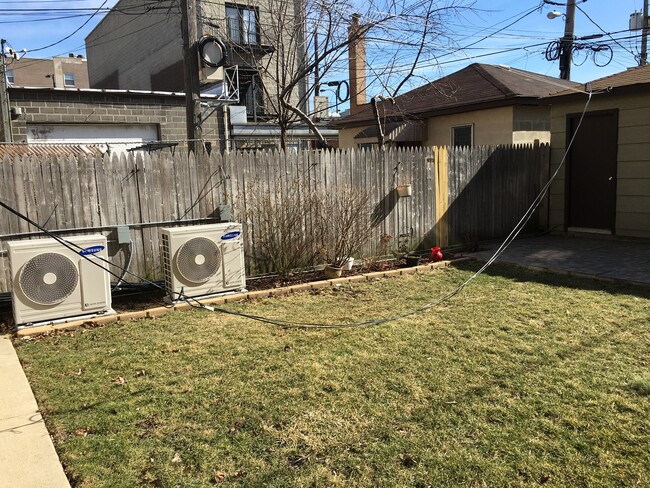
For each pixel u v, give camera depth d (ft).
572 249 30.91
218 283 21.80
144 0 55.77
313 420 11.20
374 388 12.71
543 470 9.27
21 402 12.25
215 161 23.32
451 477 9.16
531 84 45.29
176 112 41.93
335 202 26.73
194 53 26.07
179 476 9.31
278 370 13.97
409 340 16.17
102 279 18.94
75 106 38.34
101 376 13.78
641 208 32.63
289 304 21.02
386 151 29.04
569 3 52.75
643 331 16.55
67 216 20.20
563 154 36.70
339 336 16.75
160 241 22.27
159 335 17.17
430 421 11.07
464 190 33.12
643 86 30.83
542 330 16.85
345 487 8.95
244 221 24.29
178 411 11.71
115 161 21.07
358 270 26.86
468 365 14.06
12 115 36.35
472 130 44.19
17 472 9.38
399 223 29.94
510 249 31.76
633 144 32.68
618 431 10.48
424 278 25.25
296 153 25.57
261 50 46.39
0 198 18.85
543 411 11.37
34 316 17.90
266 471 9.43
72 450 10.14
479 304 20.21
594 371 13.48
